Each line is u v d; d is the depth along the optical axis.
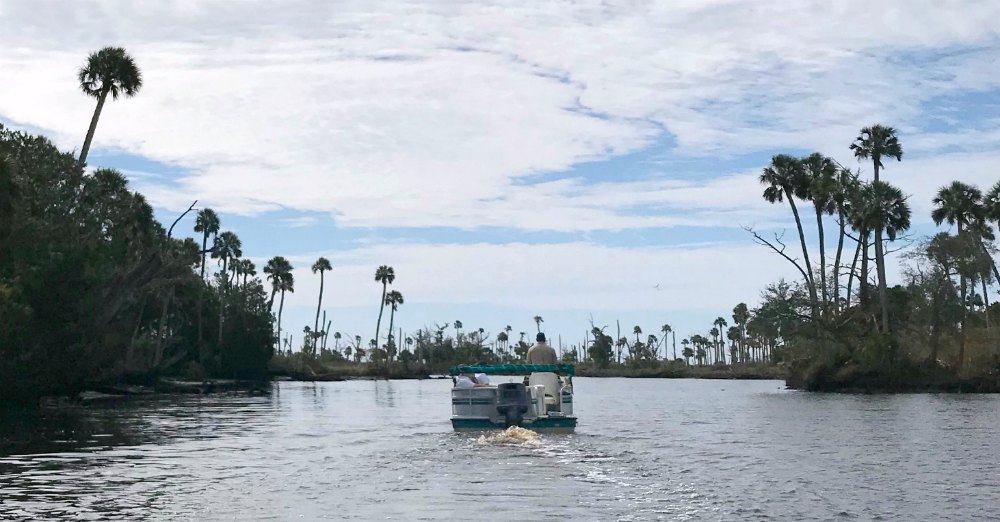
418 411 44.03
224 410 45.09
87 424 33.97
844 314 75.44
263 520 12.94
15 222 42.41
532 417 27.22
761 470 18.48
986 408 44.06
